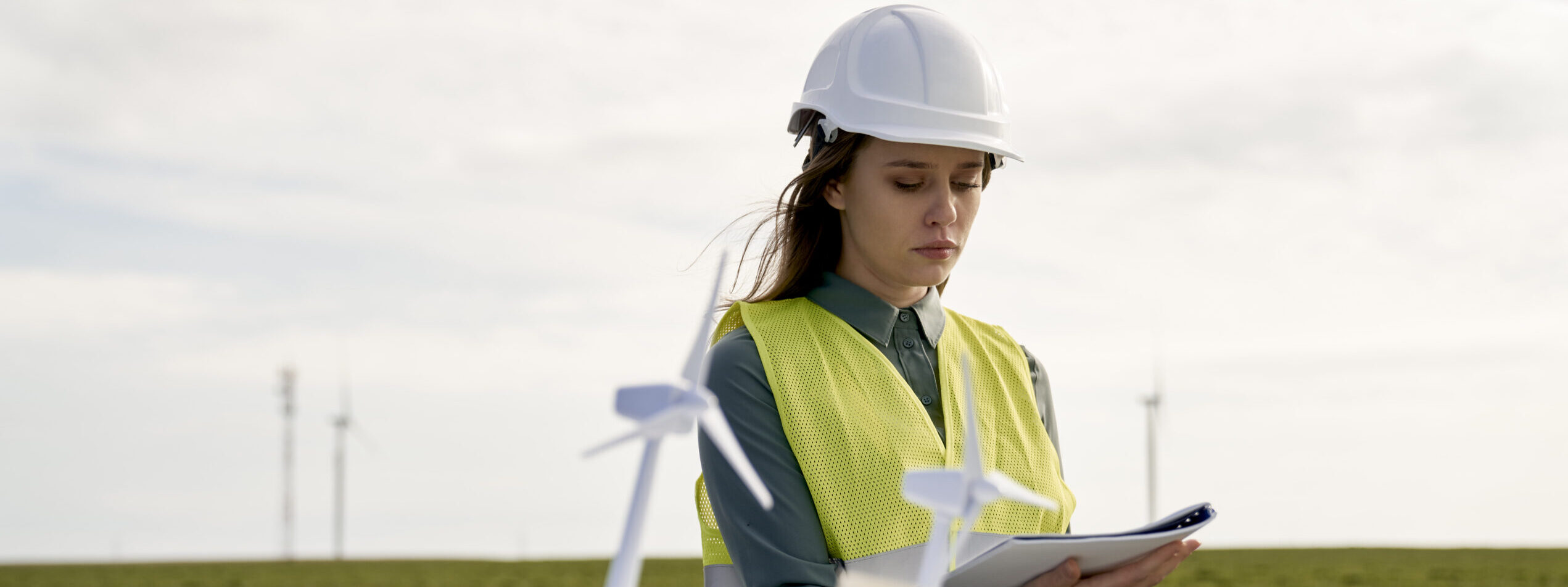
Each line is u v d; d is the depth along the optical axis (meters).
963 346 3.66
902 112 3.29
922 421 3.32
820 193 3.54
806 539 3.14
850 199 3.43
